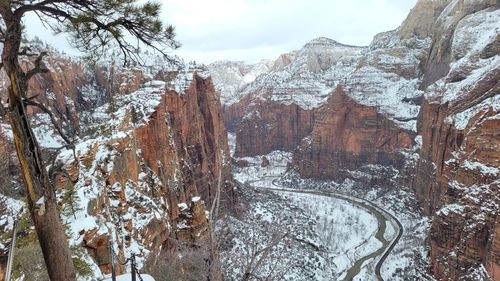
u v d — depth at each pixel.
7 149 42.84
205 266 15.82
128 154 43.69
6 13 9.90
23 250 21.20
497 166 70.44
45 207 10.82
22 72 10.51
